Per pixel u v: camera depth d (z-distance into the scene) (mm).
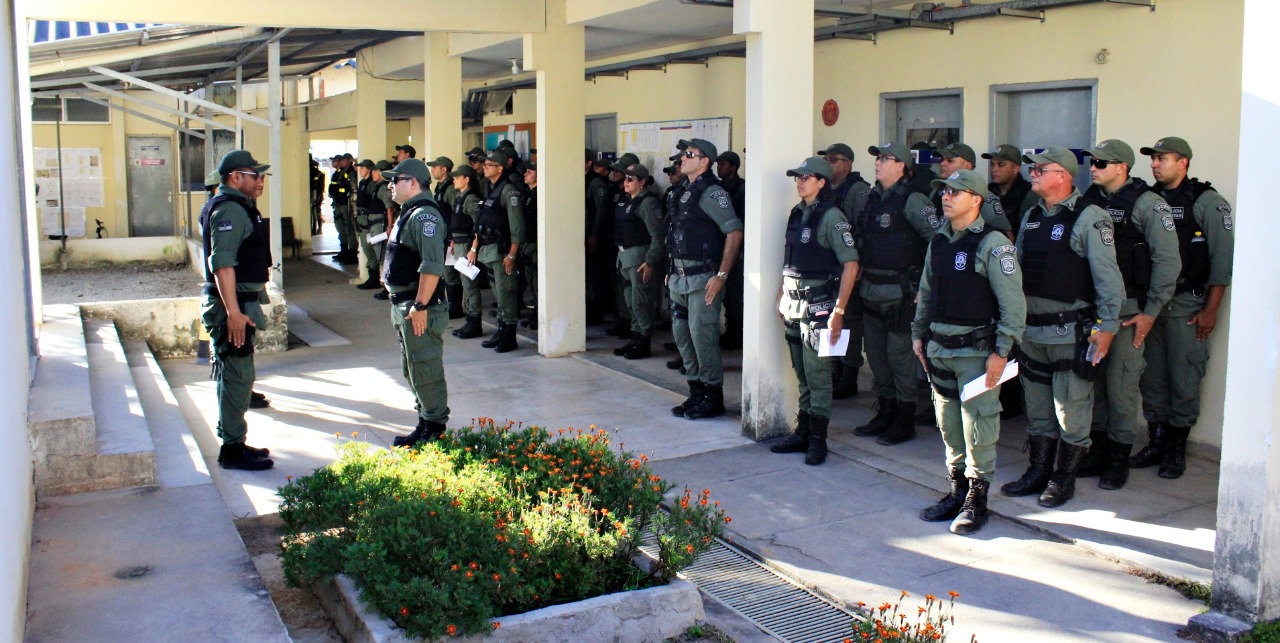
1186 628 3939
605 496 4426
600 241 10109
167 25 8211
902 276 6215
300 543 4188
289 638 3482
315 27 7824
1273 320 3695
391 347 9602
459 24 8258
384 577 3596
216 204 5555
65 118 15477
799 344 6113
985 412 4895
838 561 4656
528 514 4062
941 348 4980
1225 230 5434
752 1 6152
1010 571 4523
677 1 7418
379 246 13406
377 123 14680
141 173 16000
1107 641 3877
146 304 8883
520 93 13922
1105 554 4641
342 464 4582
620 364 8797
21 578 3516
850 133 8344
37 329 7352
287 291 13367
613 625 3809
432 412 6094
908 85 7754
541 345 9234
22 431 4164
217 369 5707
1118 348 5379
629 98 11227
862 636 3605
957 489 5141
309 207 18281
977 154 7258
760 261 6348
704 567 4676
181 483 5051
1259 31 3668
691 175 6910
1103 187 5508
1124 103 6289
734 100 9484
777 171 6324
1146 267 5301
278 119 9477
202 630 3518
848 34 7895
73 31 7652
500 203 9312
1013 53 6938
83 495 4859
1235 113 5707
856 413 7156
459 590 3506
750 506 5352
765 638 3984
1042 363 5289
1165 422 5762
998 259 4785
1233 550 3867
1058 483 5242
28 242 6676
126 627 3525
